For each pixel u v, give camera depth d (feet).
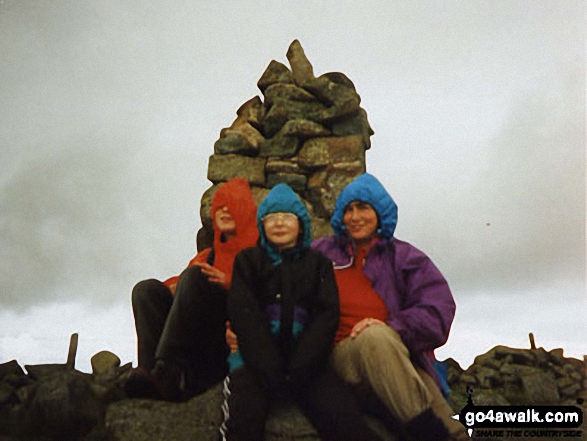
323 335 8.22
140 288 9.61
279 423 8.20
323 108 12.09
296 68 12.66
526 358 11.39
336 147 11.75
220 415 8.93
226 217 9.98
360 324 8.70
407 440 8.36
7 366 10.53
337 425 8.00
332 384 8.27
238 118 12.69
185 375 9.12
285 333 8.33
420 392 8.31
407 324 8.92
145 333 9.37
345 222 9.59
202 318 9.25
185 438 8.67
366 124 12.39
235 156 11.90
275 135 12.12
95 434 9.03
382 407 8.55
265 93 12.45
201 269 9.35
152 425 8.81
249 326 8.21
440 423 8.36
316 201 11.48
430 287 9.23
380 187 9.65
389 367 8.28
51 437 9.05
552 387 10.60
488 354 11.66
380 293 9.19
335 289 8.60
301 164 11.76
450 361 11.62
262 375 8.03
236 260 8.74
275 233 8.71
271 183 11.69
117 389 9.91
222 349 9.43
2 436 8.96
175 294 9.30
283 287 8.50
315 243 9.80
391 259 9.45
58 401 9.20
